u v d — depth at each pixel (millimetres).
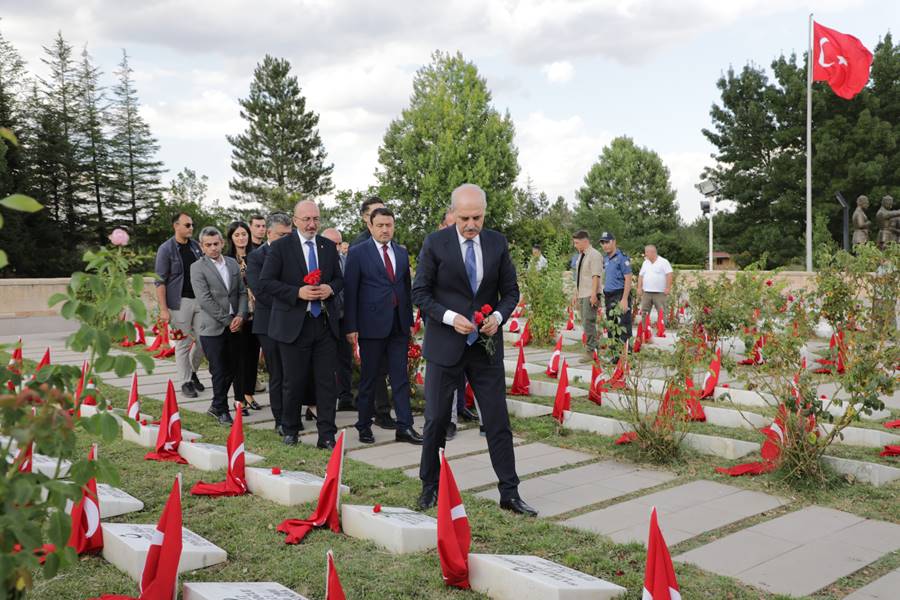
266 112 64562
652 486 5348
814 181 39469
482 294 4758
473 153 51844
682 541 4246
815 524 4527
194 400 8609
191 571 3758
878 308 6301
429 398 4781
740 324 6090
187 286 8492
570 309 15203
